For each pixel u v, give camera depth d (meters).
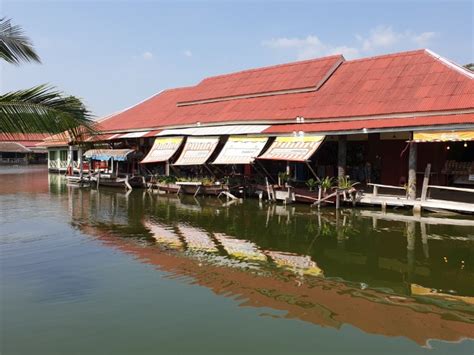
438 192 19.38
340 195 18.77
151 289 8.81
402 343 6.63
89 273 9.84
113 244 12.73
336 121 20.73
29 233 14.29
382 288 9.05
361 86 23.05
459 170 18.97
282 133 21.08
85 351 6.33
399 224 15.18
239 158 21.59
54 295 8.44
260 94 27.59
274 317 7.52
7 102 8.74
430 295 8.70
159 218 17.27
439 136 16.30
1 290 8.70
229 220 16.62
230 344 6.55
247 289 8.89
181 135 26.45
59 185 32.38
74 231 14.65
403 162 20.55
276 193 20.45
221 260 11.05
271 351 6.36
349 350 6.40
